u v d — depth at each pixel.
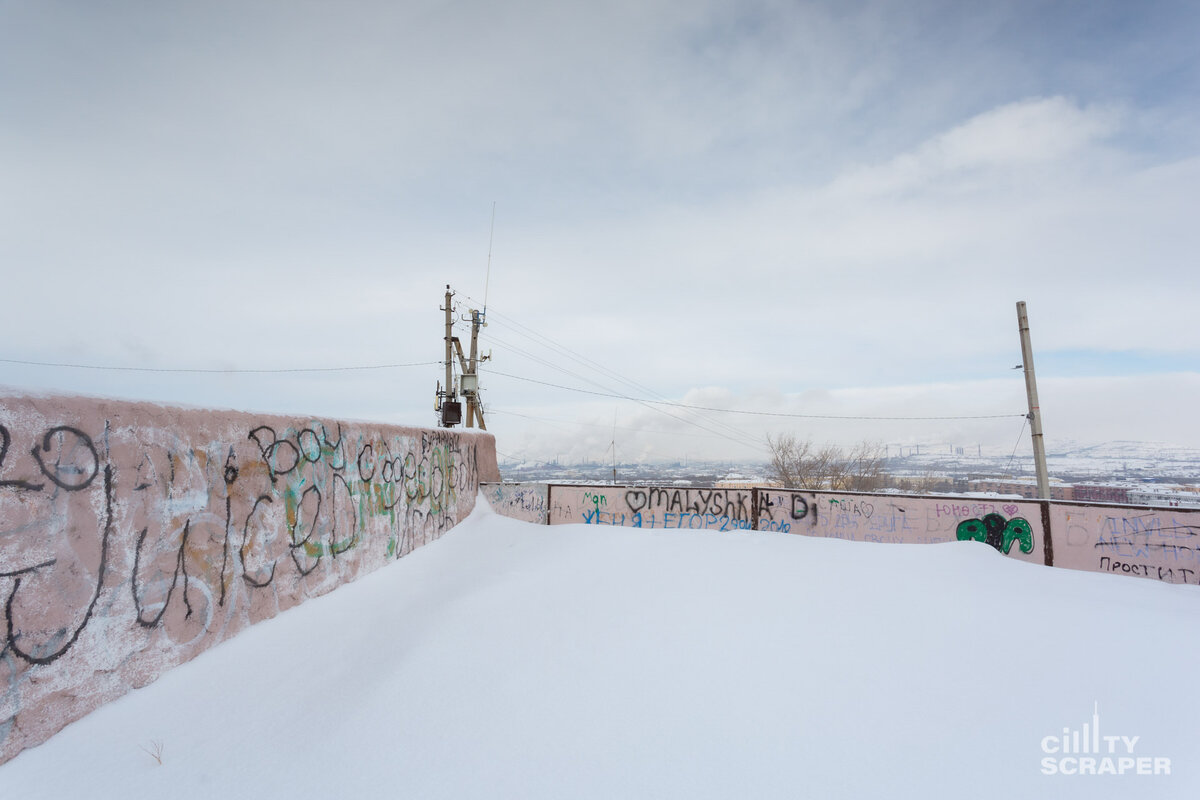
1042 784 2.66
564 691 3.48
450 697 3.44
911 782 2.68
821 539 6.89
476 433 9.59
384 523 6.15
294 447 4.74
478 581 5.65
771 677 3.57
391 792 2.65
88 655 3.02
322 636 4.27
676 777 2.74
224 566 3.96
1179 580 6.70
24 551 2.73
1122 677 3.57
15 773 2.59
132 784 2.66
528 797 2.62
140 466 3.38
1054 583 5.49
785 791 2.64
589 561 6.05
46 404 2.87
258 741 3.03
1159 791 2.61
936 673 3.60
